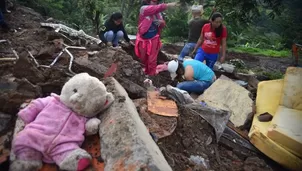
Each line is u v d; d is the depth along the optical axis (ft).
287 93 14.67
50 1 43.14
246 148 13.75
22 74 11.55
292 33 44.24
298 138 12.24
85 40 20.12
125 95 10.79
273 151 12.71
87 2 39.73
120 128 8.16
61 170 7.70
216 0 29.48
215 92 16.79
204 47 21.20
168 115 12.07
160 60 23.25
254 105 16.15
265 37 53.16
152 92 13.96
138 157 7.08
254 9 28.99
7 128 9.36
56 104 8.77
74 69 14.19
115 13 21.47
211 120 13.70
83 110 8.71
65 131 8.25
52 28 20.84
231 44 49.26
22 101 9.99
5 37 18.48
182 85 17.29
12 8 30.78
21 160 7.50
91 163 7.91
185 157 11.25
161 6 18.61
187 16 52.24
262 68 35.45
